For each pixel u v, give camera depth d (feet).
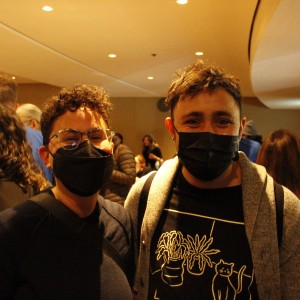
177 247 3.38
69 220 3.06
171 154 35.17
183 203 3.54
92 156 3.05
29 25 14.33
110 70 23.12
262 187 3.35
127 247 3.45
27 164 4.33
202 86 3.27
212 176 3.38
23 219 2.93
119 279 3.11
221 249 3.26
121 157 10.84
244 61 19.92
